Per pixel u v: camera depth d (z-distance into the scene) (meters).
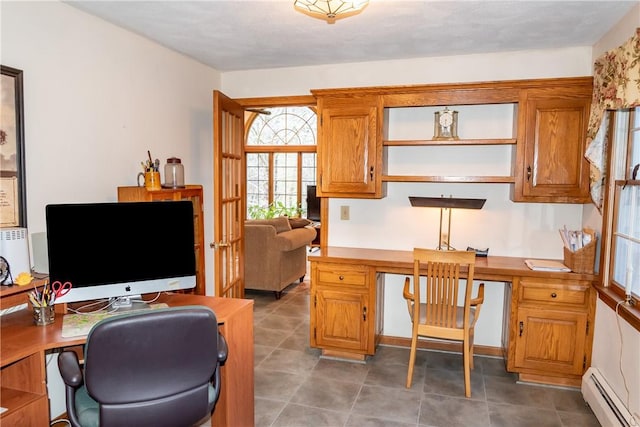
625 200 2.55
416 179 3.29
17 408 1.72
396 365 3.29
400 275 3.67
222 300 2.42
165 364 1.59
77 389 1.79
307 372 3.15
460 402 2.75
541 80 2.97
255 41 3.11
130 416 1.58
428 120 3.55
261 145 8.46
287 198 8.60
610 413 2.38
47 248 2.10
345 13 2.15
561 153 3.01
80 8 2.51
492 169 3.44
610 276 2.70
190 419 1.70
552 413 2.62
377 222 3.73
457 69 3.46
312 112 8.19
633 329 2.25
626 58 2.22
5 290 1.93
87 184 2.62
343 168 3.44
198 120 3.74
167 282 2.27
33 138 2.28
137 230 2.20
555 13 2.51
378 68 3.65
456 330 2.84
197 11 2.54
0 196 2.10
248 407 2.42
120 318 1.49
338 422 2.51
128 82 2.93
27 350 1.71
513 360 3.01
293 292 5.27
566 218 3.32
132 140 2.98
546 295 2.91
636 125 2.45
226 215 3.81
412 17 2.59
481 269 3.01
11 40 2.15
